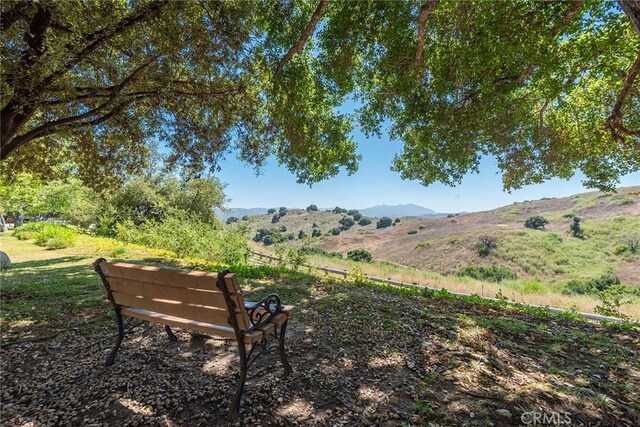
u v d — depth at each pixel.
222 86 6.71
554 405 2.30
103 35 5.14
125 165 8.67
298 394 2.41
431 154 9.60
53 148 8.22
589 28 5.76
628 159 8.51
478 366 2.88
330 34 7.53
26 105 5.04
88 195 21.36
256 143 8.12
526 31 5.38
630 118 7.55
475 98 7.38
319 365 2.87
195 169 7.82
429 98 7.77
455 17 5.79
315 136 9.18
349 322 4.00
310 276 7.67
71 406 2.27
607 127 7.16
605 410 2.28
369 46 7.58
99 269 2.87
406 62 7.21
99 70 6.02
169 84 5.88
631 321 5.94
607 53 5.93
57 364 2.90
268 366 2.85
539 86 6.63
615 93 7.51
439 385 2.55
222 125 7.32
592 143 8.50
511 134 8.72
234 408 2.15
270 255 13.55
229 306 2.18
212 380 2.62
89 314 4.32
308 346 3.28
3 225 27.38
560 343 3.69
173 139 7.48
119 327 2.97
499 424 2.08
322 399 2.35
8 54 4.14
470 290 10.97
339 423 2.08
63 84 5.25
